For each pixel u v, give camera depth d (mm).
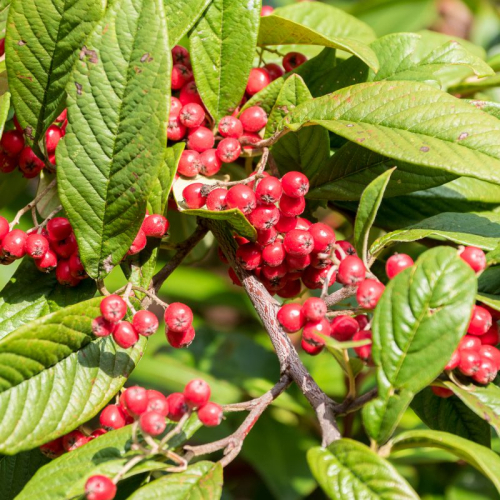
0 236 573
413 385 535
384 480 527
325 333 544
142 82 556
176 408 539
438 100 564
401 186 594
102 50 556
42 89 578
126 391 533
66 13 571
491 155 551
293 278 582
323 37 595
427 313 536
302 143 594
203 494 534
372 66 583
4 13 604
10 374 551
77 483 534
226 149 581
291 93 589
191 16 589
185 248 594
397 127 562
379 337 537
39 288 589
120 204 562
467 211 620
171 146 584
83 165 561
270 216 559
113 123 559
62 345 559
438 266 539
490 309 559
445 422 595
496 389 551
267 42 617
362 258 559
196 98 602
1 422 549
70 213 562
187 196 571
